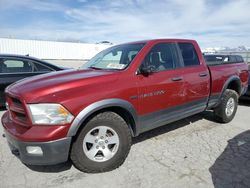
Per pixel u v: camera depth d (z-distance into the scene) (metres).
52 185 2.74
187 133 4.40
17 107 2.76
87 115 2.70
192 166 3.17
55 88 2.67
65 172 3.02
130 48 3.69
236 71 5.11
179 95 3.76
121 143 3.06
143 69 3.23
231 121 5.22
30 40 34.31
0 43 31.80
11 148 2.86
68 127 2.60
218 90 4.62
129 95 3.06
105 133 2.97
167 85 3.54
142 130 3.41
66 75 3.16
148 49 3.49
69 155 2.88
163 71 3.56
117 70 3.25
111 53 3.93
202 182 2.79
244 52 24.67
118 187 2.71
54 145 2.56
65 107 2.58
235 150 3.67
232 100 5.02
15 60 5.73
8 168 3.10
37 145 2.53
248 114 5.91
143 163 3.25
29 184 2.76
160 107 3.50
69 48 38.25
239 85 5.25
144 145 3.85
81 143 2.82
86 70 3.50
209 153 3.56
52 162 2.63
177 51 3.92
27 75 5.82
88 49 40.25
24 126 2.68
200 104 4.28
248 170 3.07
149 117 3.40
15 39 32.94
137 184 2.76
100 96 2.80
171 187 2.70
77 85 2.76
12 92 2.83
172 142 3.98
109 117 2.95
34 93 2.60
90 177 2.91
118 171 3.04
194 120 5.19
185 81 3.83
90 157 2.92
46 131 2.53
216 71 4.53
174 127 4.73
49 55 36.59
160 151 3.63
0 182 2.78
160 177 2.90
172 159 3.37
